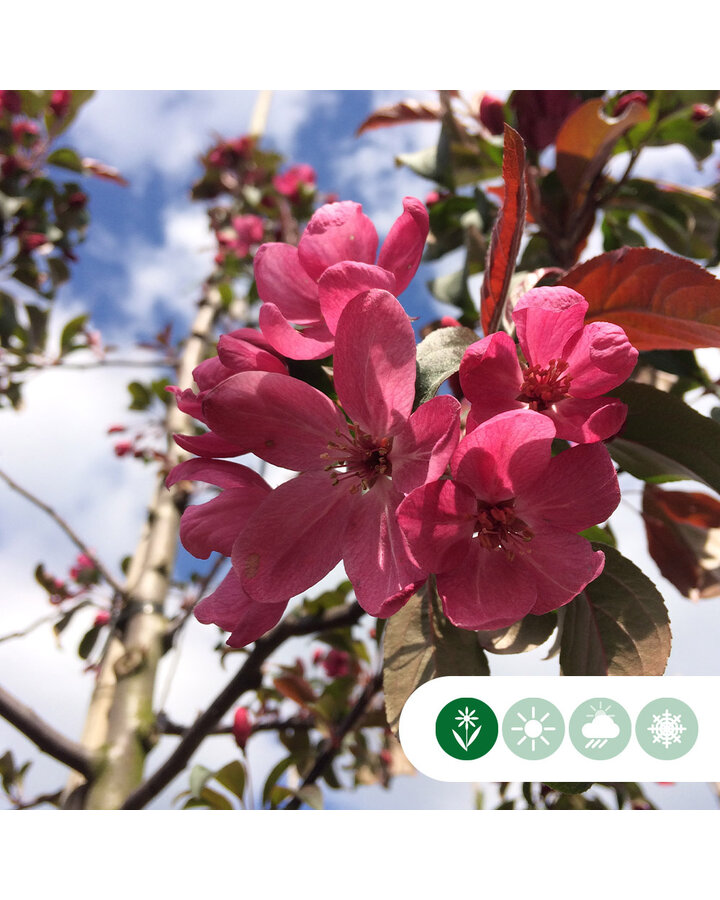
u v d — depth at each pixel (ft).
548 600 0.34
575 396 0.35
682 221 0.76
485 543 0.34
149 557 1.24
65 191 1.57
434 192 0.88
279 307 0.42
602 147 0.69
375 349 0.36
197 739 0.70
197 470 0.40
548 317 0.36
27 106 1.51
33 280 1.58
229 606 0.39
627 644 0.41
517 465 0.34
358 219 0.41
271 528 0.38
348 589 1.02
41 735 0.87
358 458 0.38
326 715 0.85
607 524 0.70
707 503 0.63
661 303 0.42
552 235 0.71
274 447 0.38
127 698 1.02
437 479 0.33
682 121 0.75
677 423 0.45
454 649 0.43
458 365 0.39
